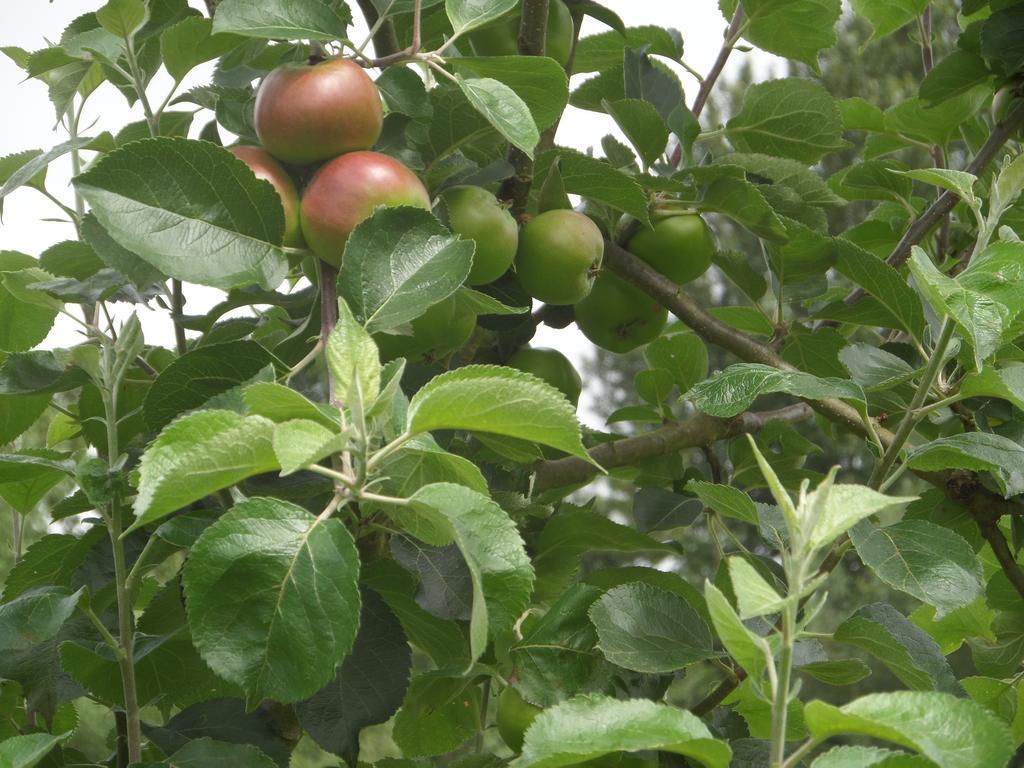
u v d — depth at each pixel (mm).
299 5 940
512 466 1171
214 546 772
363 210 904
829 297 1332
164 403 913
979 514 1138
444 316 1028
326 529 782
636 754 953
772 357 1159
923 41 1427
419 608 1023
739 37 1302
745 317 1374
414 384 1070
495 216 1020
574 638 994
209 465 751
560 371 1212
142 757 1015
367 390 787
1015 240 937
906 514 1176
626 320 1201
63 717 1149
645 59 1205
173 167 878
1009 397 947
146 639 978
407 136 1021
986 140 1349
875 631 948
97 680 970
